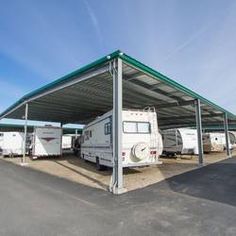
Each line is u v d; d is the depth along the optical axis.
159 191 8.31
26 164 17.89
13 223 5.33
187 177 11.07
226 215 5.69
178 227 5.00
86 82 12.12
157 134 12.47
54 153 22.77
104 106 18.92
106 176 11.89
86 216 5.76
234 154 26.39
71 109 20.34
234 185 9.09
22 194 8.08
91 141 16.20
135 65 9.81
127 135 11.75
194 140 22.20
